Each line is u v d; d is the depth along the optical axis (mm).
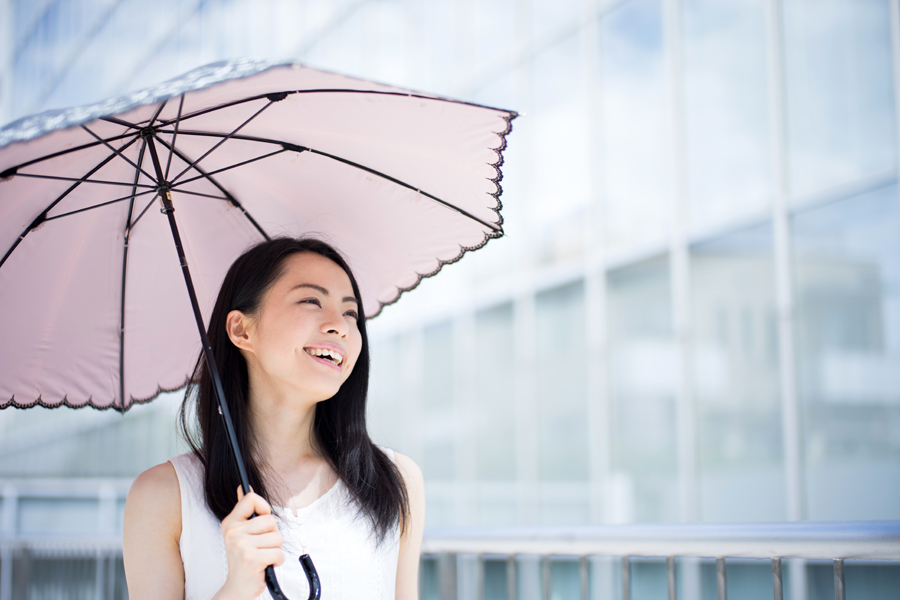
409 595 1971
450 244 2076
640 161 7172
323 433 1971
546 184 8141
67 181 1853
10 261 1910
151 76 14586
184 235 2113
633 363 7125
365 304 2215
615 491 7184
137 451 13344
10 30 19203
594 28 7680
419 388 9453
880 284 5379
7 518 11164
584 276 7633
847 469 5520
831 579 5246
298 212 2127
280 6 11992
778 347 5984
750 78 6281
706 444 6465
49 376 2057
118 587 4125
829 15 5738
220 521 1715
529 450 8039
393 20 10078
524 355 8188
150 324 2131
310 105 1756
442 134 1829
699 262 6613
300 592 1705
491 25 8852
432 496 9117
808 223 5852
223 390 1861
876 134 5438
